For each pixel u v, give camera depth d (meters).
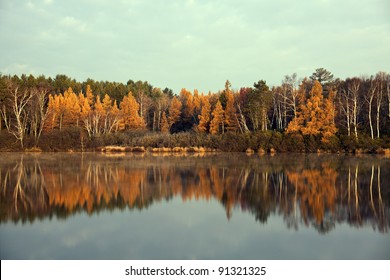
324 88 76.88
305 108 62.38
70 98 86.69
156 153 63.28
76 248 13.29
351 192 23.27
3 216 17.86
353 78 75.44
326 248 13.13
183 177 30.66
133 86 142.12
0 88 76.50
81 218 17.52
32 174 32.72
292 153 59.22
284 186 25.78
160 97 125.38
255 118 71.38
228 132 68.75
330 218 17.16
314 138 60.66
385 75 67.44
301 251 12.87
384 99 64.69
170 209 19.34
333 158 47.44
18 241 14.09
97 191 24.36
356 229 15.38
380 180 27.77
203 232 15.21
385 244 13.50
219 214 18.22
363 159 45.47
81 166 39.50
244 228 15.74
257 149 64.38
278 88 78.81
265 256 12.44
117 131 80.38
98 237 14.57
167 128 93.94
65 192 24.02
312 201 20.91
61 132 70.62
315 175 30.92
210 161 45.22
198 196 22.73
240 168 36.81
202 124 80.19
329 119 60.94
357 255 12.44
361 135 58.41
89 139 71.06
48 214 18.28
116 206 20.05
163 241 14.06
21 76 110.88
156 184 27.16
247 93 80.19
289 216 17.64
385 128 60.97
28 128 78.56
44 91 83.12
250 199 21.72
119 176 31.31
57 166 39.50
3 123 79.31
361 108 68.31
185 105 103.94
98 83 137.00
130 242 13.97
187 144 69.25
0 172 34.09
